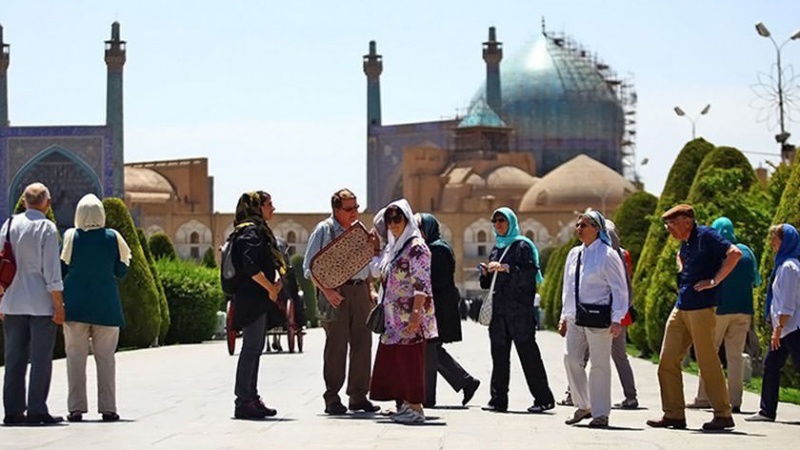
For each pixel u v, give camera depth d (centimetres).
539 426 1190
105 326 1209
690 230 1190
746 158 2383
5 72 9381
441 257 1360
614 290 1193
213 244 9056
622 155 10938
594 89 10650
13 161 8469
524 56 10825
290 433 1091
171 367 2023
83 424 1173
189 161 9869
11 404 1182
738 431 1162
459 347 2966
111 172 8475
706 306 1172
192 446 997
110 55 8525
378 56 10200
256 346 1232
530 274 1366
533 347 1358
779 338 1270
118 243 1226
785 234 1292
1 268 1174
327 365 1282
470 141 9725
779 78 3198
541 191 9119
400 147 10050
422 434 1087
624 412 1380
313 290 4581
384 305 1199
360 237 1273
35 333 1179
